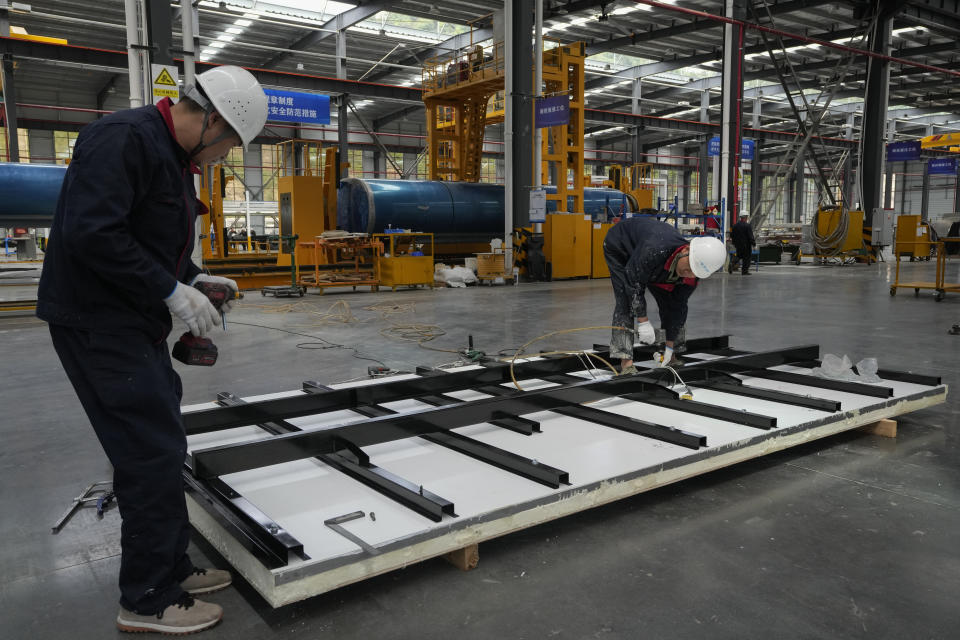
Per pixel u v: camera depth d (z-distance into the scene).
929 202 44.72
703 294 10.91
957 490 2.57
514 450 2.54
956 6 19.03
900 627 1.66
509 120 13.02
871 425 3.33
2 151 22.75
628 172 36.38
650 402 3.25
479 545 2.13
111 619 1.74
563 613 1.73
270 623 1.71
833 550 2.08
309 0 18.78
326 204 14.23
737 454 2.59
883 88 19.25
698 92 29.09
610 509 2.41
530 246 13.77
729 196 16.48
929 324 7.13
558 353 4.28
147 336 1.59
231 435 2.80
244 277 11.52
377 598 1.82
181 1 8.74
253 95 1.62
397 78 24.92
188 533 1.80
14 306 8.26
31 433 3.36
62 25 17.92
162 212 1.56
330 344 6.05
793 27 21.28
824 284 12.91
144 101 8.64
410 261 11.80
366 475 2.20
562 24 20.80
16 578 1.94
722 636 1.62
